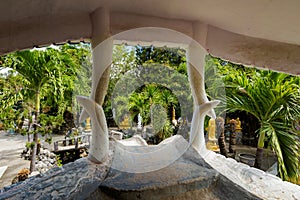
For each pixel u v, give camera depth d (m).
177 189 1.54
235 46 2.89
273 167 2.98
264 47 2.96
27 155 5.52
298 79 3.07
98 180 1.63
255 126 4.77
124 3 2.08
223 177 1.84
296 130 2.72
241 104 3.03
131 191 1.44
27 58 3.95
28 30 2.14
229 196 1.62
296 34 2.58
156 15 2.34
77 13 2.16
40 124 4.30
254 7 2.03
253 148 4.61
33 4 1.87
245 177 1.93
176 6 2.15
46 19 2.12
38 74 4.14
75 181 1.69
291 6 1.92
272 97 2.80
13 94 4.09
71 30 2.26
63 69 4.37
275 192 1.72
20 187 1.73
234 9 2.13
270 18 2.23
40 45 2.26
